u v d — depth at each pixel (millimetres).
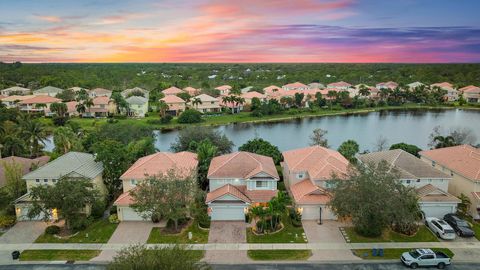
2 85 172625
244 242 38844
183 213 39906
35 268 34469
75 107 124125
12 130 74250
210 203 43500
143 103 126375
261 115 128875
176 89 157750
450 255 36062
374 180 37406
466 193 45969
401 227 40312
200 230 41531
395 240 39062
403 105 155250
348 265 34469
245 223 43188
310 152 52375
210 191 47781
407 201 37156
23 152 68875
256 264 34750
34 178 45562
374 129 108000
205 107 135375
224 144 66938
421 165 48281
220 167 48562
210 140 65625
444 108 148875
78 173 45531
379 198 35719
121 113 127562
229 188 45031
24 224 43594
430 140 91500
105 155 50344
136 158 58125
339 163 48656
